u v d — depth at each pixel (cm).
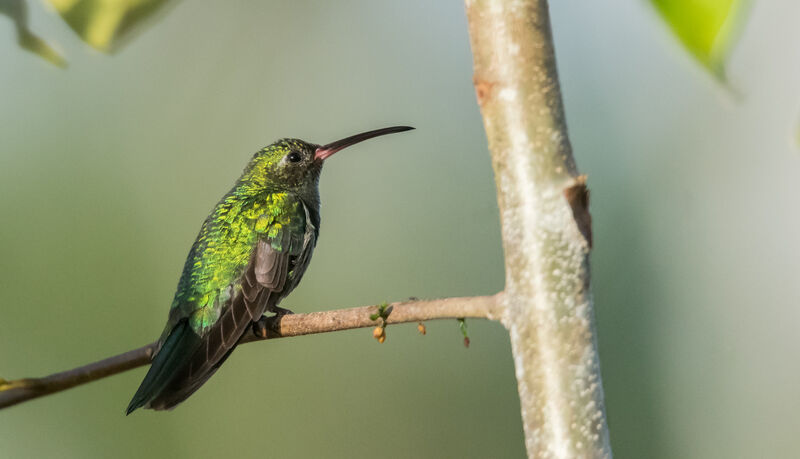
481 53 344
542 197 328
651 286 1243
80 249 1301
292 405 1345
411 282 1420
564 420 316
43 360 1244
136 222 1345
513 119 335
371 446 1316
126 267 1328
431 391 1340
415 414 1326
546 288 324
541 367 322
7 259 1259
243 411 1355
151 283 1337
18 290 1255
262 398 1359
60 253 1285
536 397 322
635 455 1182
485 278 1393
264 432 1336
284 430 1338
